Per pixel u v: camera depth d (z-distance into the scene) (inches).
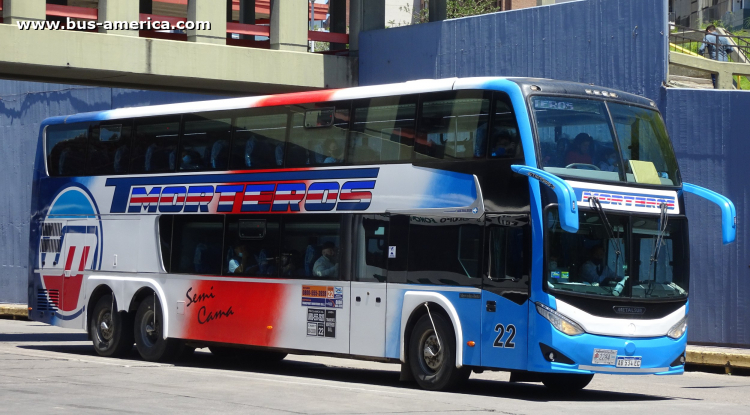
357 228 569.6
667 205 534.3
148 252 690.2
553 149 501.7
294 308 597.3
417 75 960.3
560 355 486.6
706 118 792.3
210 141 660.1
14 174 1257.4
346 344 568.4
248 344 620.1
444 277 526.3
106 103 1187.9
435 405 448.8
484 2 1796.3
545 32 861.2
